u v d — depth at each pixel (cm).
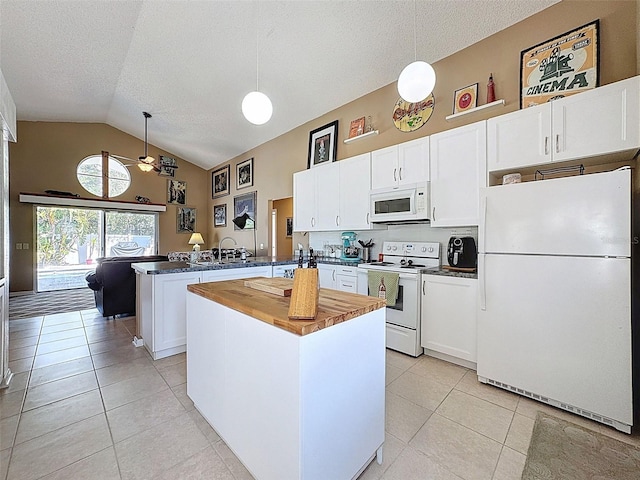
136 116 592
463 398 206
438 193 276
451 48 291
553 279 189
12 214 582
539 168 232
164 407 195
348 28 285
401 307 289
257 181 604
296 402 108
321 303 139
